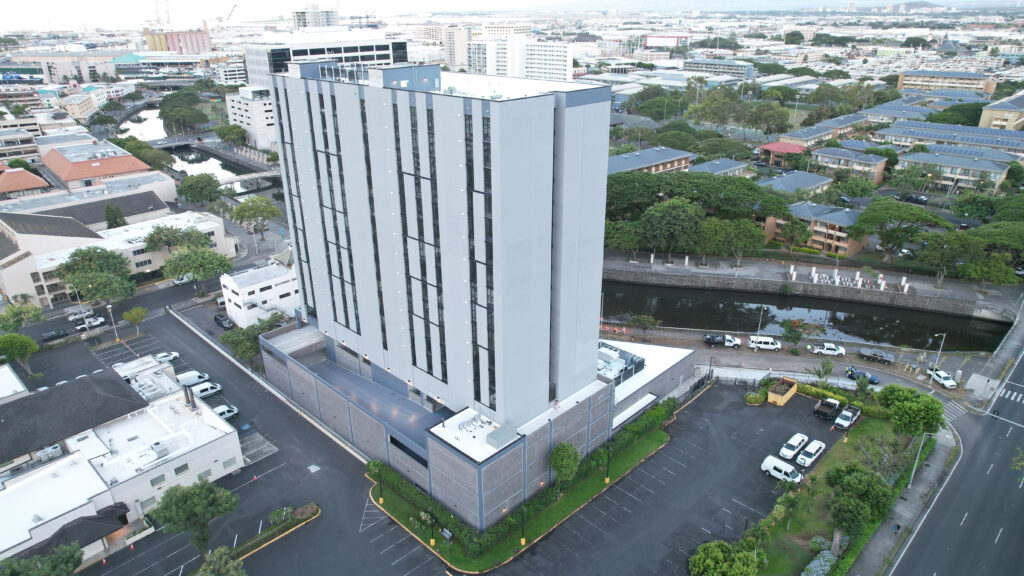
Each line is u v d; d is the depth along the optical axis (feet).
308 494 307.37
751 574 238.07
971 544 274.16
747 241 558.15
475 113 233.96
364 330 348.59
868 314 531.09
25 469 305.53
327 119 311.27
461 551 271.69
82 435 322.55
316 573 261.85
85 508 273.95
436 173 261.65
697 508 295.69
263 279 478.18
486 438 273.75
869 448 330.13
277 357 385.70
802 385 386.32
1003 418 361.10
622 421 343.67
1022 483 309.42
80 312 501.56
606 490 308.19
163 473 299.17
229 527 286.46
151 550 276.41
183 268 515.09
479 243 254.27
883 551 270.46
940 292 518.78
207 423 332.80
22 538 260.83
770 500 300.40
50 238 541.34
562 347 294.87
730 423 358.43
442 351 299.79
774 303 554.87
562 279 280.31
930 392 387.14
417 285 297.12
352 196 314.55
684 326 517.55
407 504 299.58
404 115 265.75
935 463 323.78
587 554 270.26
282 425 361.10
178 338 466.29
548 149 251.19
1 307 501.15
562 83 281.95
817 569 255.50
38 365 428.56
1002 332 490.49
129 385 359.46
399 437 303.48
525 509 287.07
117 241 570.05
